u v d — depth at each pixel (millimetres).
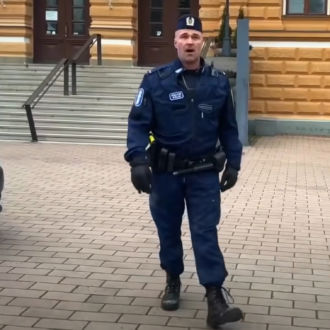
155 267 5785
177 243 4723
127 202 8750
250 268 5844
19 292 5078
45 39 21594
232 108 4609
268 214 8273
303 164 13148
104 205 8523
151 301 4922
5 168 11445
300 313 4746
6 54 20828
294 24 19109
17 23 20656
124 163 12414
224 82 4547
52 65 19266
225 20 17328
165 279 5441
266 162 13328
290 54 19219
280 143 17047
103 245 6500
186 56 4414
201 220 4422
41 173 11031
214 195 4473
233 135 4645
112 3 20297
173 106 4422
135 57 20875
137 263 5895
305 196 9617
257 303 4934
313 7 19062
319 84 19203
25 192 9312
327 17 18922
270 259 6152
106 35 20391
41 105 16625
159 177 4539
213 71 4547
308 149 15867
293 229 7453
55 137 15586
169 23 21234
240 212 8344
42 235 6859
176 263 4734
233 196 9445
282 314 4715
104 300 4934
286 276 5629
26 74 18797
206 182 4465
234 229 7363
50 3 21562
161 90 4430
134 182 4355
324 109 19266
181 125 4430
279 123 19266
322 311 4797
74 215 7875
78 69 18469
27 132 15820
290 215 8242
